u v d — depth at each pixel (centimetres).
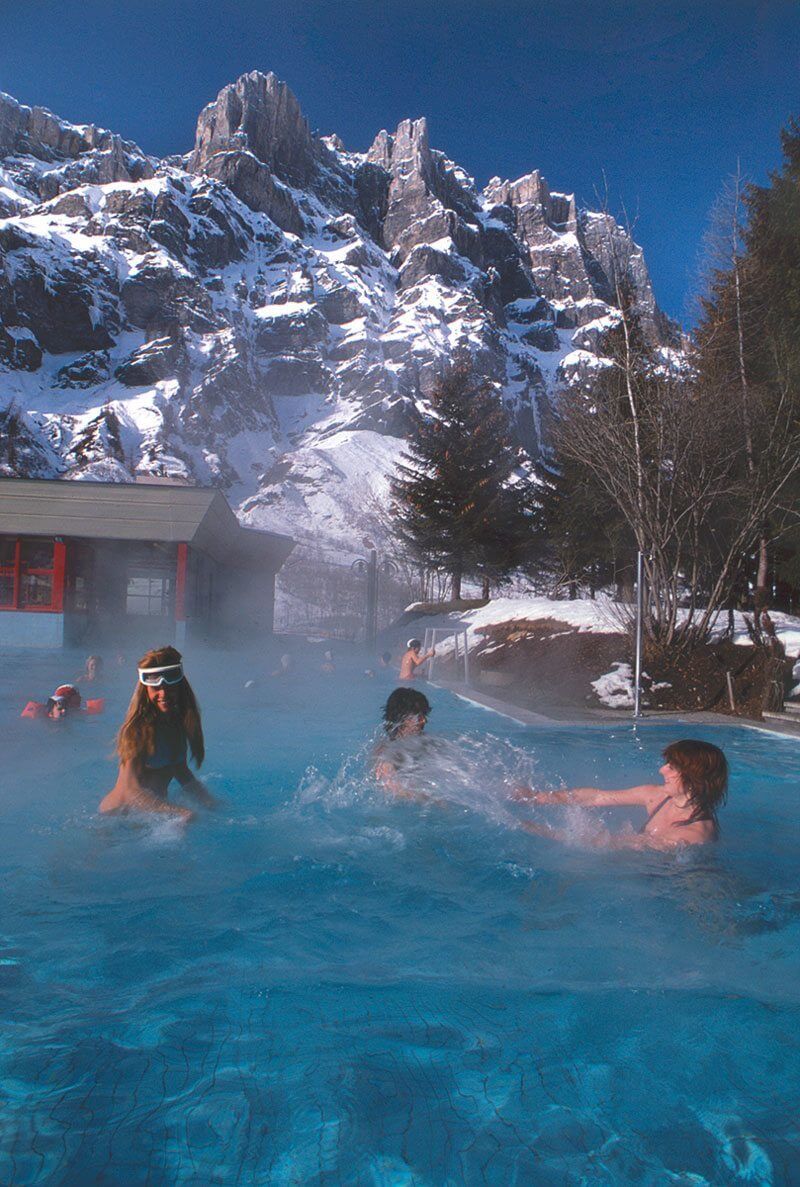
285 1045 209
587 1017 229
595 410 1537
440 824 433
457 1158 164
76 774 586
